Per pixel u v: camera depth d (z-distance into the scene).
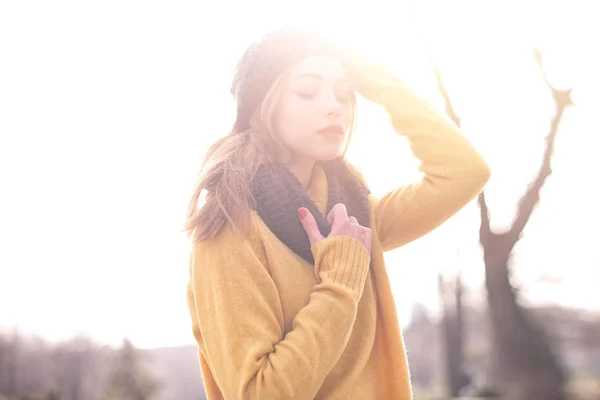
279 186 1.33
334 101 1.36
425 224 1.55
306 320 1.21
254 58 1.41
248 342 1.21
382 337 1.41
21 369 25.06
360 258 1.30
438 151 1.53
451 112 8.71
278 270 1.29
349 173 1.53
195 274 1.29
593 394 9.55
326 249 1.29
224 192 1.28
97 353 26.59
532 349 9.63
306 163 1.45
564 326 23.73
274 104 1.38
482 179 1.51
